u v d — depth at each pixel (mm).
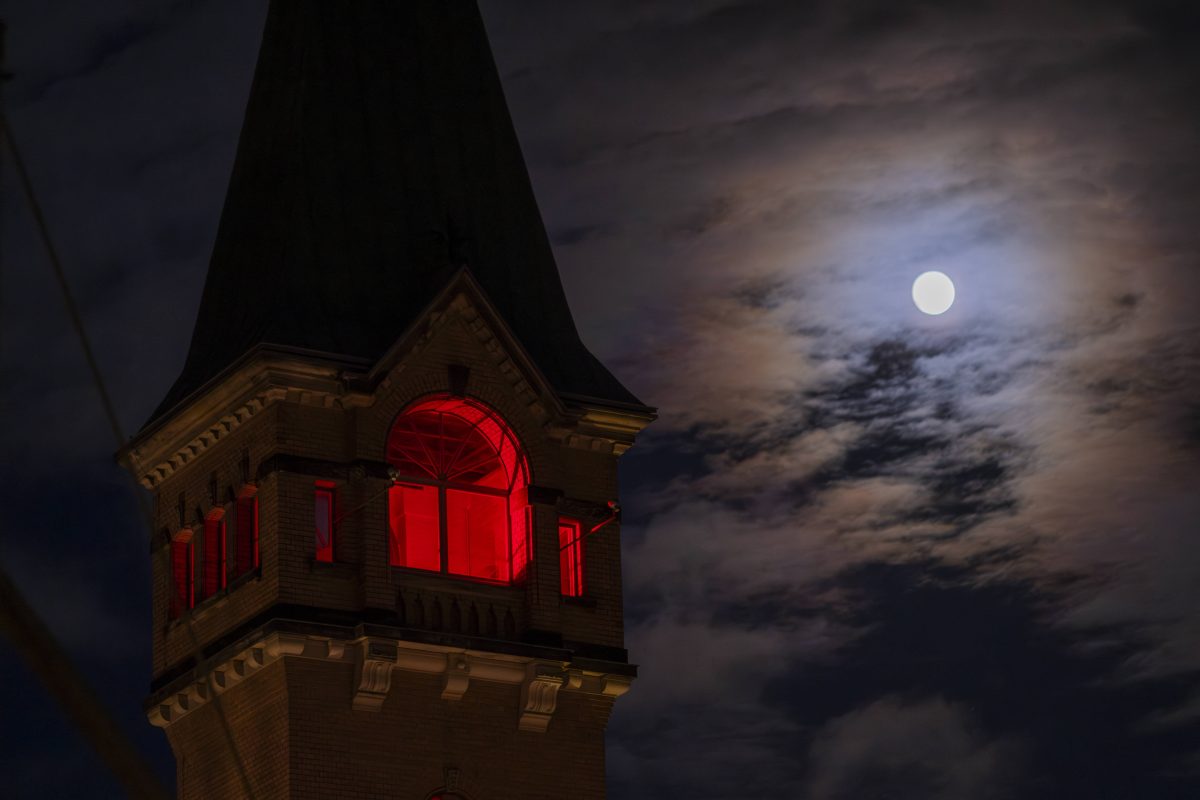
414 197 58188
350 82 59125
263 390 53188
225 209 59406
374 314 55531
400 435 55094
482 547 55625
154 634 56156
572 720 55031
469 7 62219
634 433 57938
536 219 60188
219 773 53094
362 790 51406
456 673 52969
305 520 52594
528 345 57656
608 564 56688
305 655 51562
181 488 56594
